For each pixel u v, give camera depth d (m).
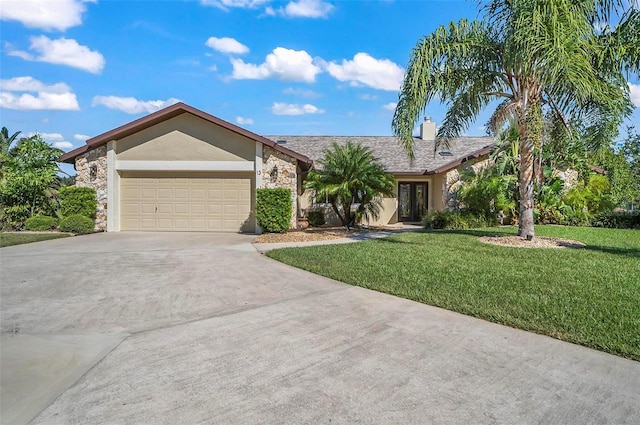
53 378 3.15
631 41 8.85
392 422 2.52
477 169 17.05
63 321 4.57
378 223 18.89
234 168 14.53
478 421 2.53
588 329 4.07
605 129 10.45
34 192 15.10
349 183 13.68
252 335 4.09
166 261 8.45
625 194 20.56
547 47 7.89
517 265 7.29
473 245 9.88
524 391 2.90
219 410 2.68
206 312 4.90
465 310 4.80
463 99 11.20
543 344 3.80
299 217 17.97
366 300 5.36
